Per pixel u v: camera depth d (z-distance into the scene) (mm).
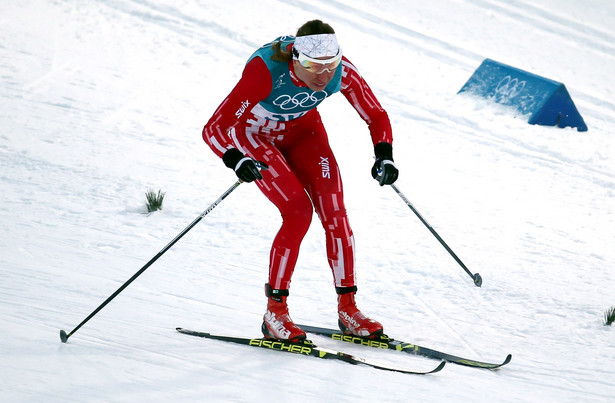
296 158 12391
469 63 37688
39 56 30625
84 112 25297
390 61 36156
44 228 16328
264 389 10086
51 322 11906
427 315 13656
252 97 11352
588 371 11617
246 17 39062
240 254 15977
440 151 26156
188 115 26406
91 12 37344
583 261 17250
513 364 11758
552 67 39125
